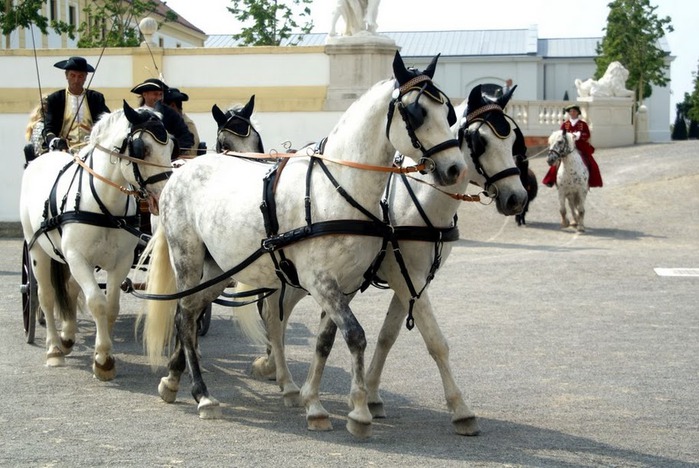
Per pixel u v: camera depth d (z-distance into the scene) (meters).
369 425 6.39
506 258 17.23
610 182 26.33
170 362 7.52
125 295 12.97
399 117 6.09
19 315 11.59
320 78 21.34
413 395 7.81
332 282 6.37
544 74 59.75
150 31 21.61
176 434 6.52
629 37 49.62
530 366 8.86
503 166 6.59
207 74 21.62
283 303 7.68
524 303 12.59
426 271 6.88
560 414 7.14
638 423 6.87
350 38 21.06
